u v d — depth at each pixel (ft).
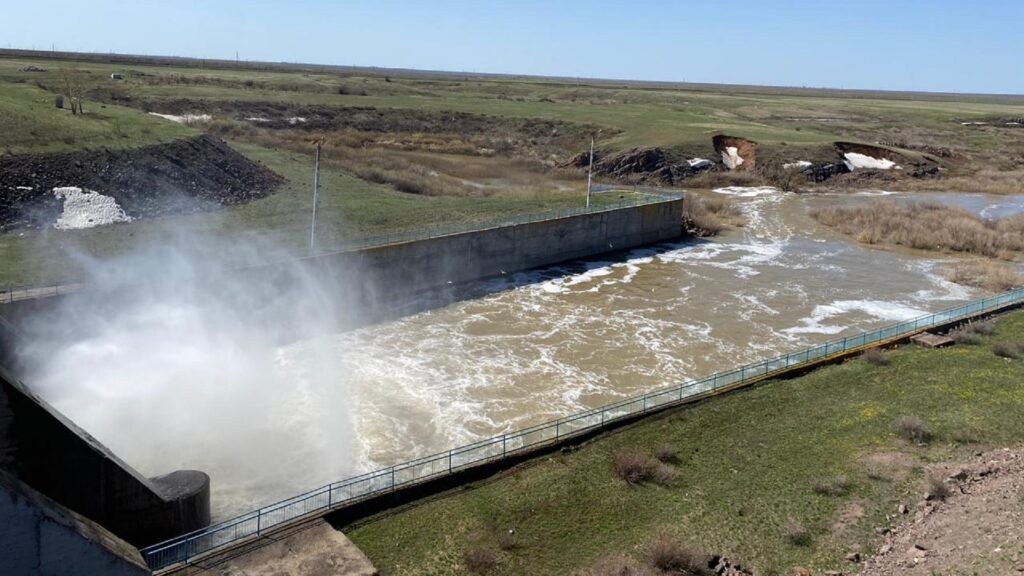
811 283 174.70
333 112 366.02
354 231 162.71
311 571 62.18
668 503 77.36
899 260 197.47
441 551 67.82
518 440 96.78
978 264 188.03
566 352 129.39
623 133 343.05
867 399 102.78
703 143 317.42
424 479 77.41
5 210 142.31
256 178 201.26
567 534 71.67
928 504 76.89
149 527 69.56
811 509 76.54
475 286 164.86
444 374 118.83
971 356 118.42
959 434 92.58
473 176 274.16
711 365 125.08
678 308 154.71
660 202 212.02
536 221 179.22
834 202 268.21
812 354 116.67
